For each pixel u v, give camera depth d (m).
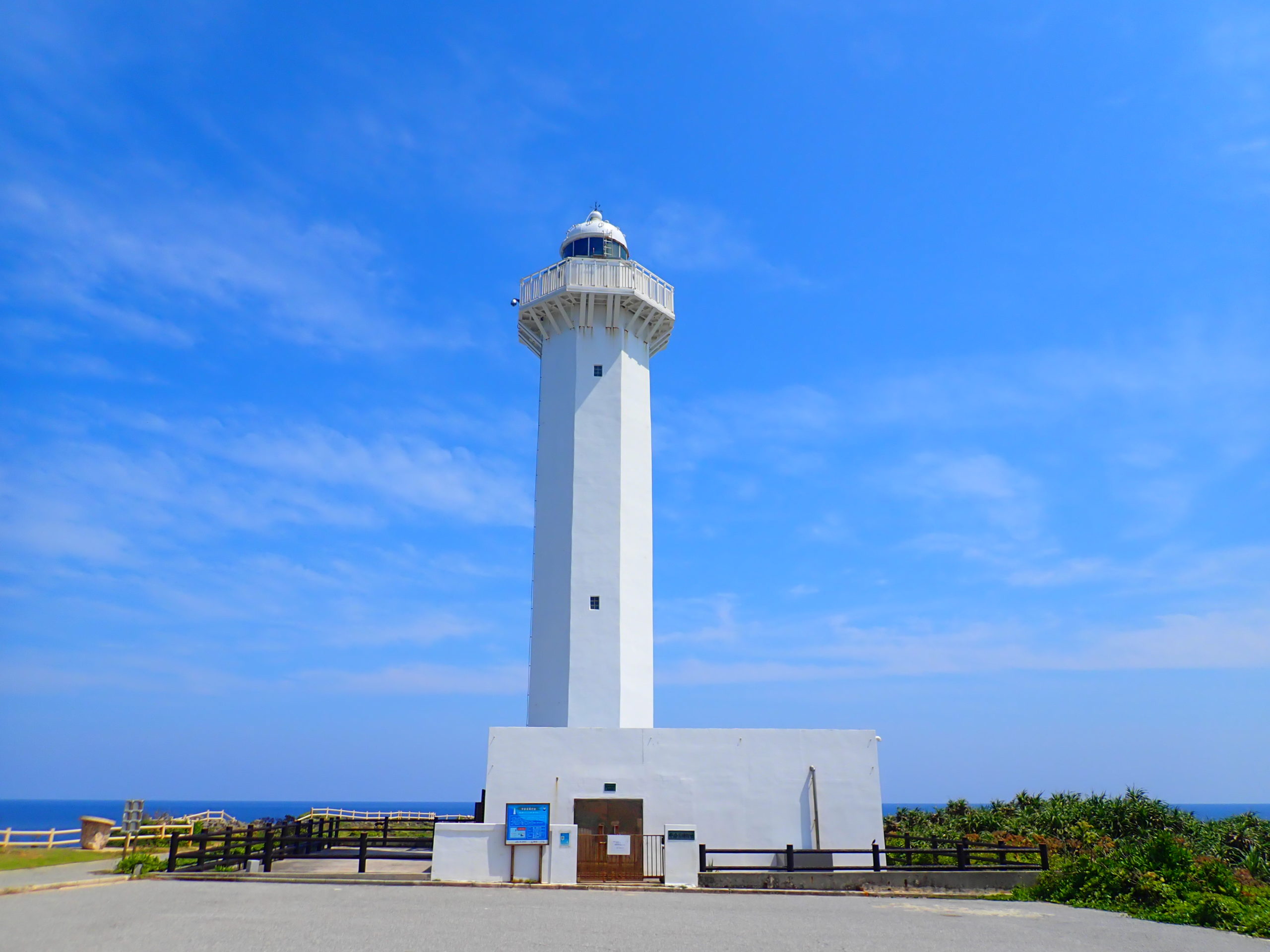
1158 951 15.43
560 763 28.64
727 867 26.09
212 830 42.19
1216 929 18.80
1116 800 42.56
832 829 28.62
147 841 39.00
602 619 34.19
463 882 24.53
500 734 28.75
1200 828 40.53
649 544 36.66
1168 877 22.23
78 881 22.89
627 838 27.39
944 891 25.84
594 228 40.09
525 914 18.05
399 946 13.73
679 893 24.03
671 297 39.56
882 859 28.56
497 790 28.23
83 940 13.70
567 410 36.88
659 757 28.91
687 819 28.44
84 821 37.22
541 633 34.78
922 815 47.97
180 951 12.87
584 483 35.66
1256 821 41.03
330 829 34.50
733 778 28.84
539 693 34.16
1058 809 43.44
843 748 29.39
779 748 29.19
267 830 26.80
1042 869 26.44
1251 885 28.11
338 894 21.17
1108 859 24.28
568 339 37.84
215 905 18.28
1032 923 18.92
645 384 38.66
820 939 15.73
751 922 17.78
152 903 18.55
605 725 33.09
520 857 25.30
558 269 38.12
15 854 34.31
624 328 37.97
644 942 14.88
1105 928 18.34
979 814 45.12
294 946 13.43
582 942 14.56
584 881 26.27
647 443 37.84
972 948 15.18
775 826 28.52
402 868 27.73
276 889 22.03
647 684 34.81
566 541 35.12
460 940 14.40
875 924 18.05
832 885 25.69
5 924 15.38
